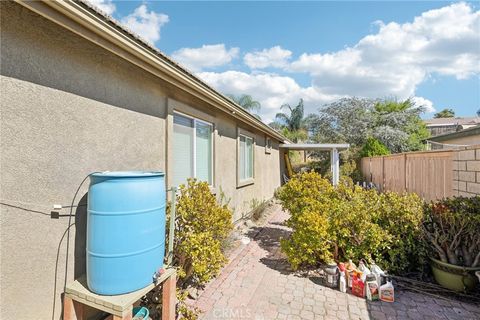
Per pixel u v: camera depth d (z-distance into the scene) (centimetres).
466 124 2814
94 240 253
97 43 273
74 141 275
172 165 454
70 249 272
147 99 395
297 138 2902
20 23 226
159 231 289
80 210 282
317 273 491
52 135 253
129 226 257
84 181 286
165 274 295
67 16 238
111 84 326
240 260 555
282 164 1688
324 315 362
